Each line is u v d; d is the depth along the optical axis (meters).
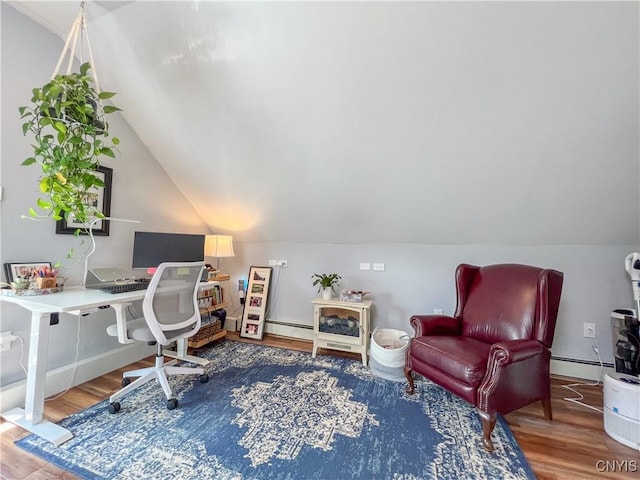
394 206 2.67
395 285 3.07
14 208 1.90
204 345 3.10
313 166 2.49
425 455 1.52
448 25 1.49
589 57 1.47
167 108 2.38
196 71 2.04
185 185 3.17
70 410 1.86
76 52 2.20
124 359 2.56
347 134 2.16
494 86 1.67
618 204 2.13
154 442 1.58
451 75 1.68
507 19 1.42
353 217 2.92
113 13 1.85
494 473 1.41
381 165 2.32
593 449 1.59
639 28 1.33
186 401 1.99
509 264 2.32
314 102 2.01
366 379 2.38
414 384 2.27
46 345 1.73
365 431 1.70
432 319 2.25
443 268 2.92
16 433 1.63
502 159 2.04
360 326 2.72
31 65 1.96
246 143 2.46
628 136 1.74
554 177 2.07
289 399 2.04
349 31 1.61
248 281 3.61
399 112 1.93
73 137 1.64
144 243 2.55
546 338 1.84
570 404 2.05
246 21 1.69
